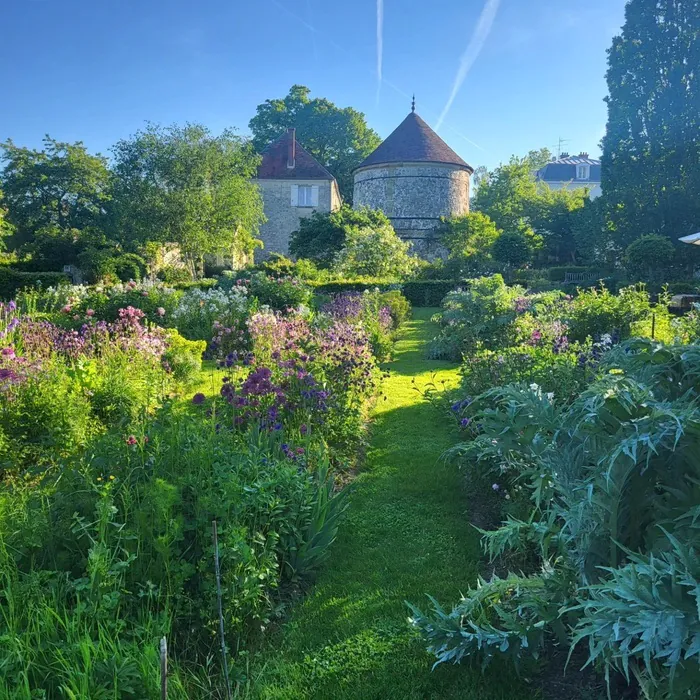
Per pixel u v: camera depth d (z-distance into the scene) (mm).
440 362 11727
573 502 2541
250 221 33656
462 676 2746
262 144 57312
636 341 2930
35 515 2881
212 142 31984
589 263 37625
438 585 3547
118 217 32969
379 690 2678
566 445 2744
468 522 4441
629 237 31547
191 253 32281
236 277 26844
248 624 3008
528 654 2684
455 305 13078
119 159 31625
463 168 42125
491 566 3803
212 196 31719
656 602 1867
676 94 30562
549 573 2803
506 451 3215
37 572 2648
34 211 41531
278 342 9273
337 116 56812
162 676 1833
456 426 6457
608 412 2402
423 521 4438
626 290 11977
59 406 5320
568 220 42781
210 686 2621
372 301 15602
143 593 2609
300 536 3607
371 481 5238
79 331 10008
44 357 7527
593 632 1911
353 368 6742
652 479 2502
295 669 2826
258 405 5109
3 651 2191
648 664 1749
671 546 2279
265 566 3146
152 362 7961
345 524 4375
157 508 2857
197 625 2812
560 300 13039
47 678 2246
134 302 13484
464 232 35344
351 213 34938
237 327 12516
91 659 2262
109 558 2643
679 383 2797
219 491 3254
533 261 40781
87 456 3582
